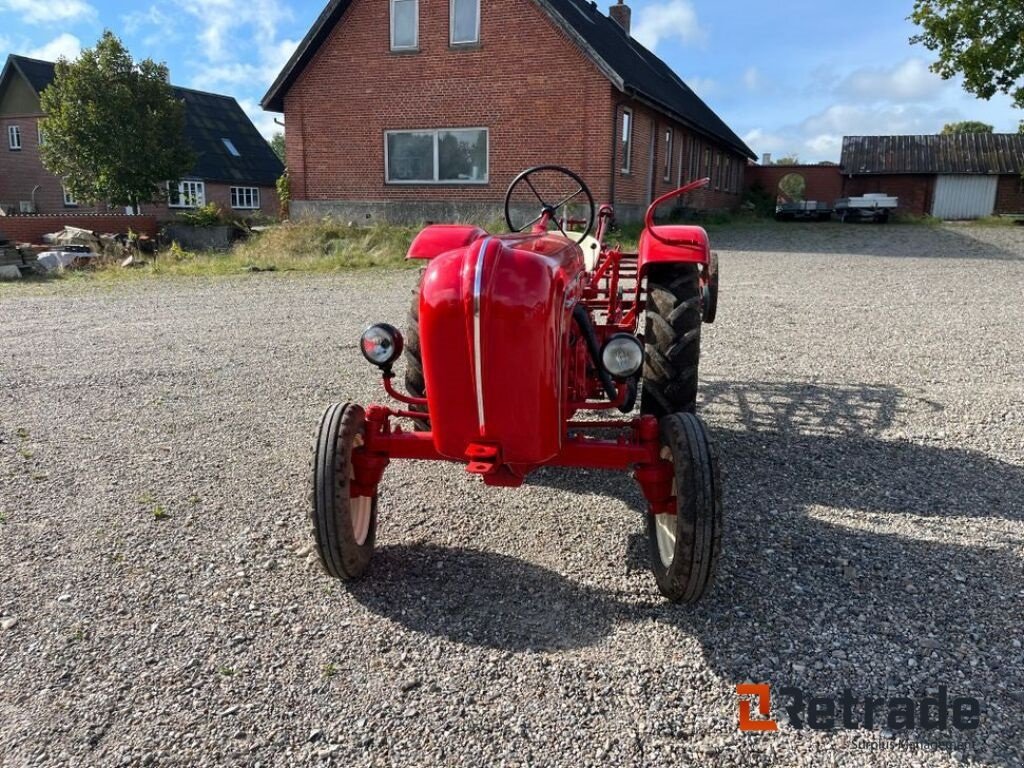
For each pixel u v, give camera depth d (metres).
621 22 28.34
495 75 17.69
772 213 32.56
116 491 4.07
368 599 3.03
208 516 3.77
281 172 39.28
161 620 2.88
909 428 4.84
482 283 2.59
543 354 2.66
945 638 2.70
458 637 2.77
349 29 18.59
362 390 5.96
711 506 2.65
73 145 23.08
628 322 4.53
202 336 8.18
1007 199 34.03
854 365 6.42
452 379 2.72
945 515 3.65
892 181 34.97
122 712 2.39
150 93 23.83
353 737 2.28
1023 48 23.09
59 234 17.19
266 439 4.88
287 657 2.66
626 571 3.20
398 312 9.41
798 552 3.30
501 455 2.79
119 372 6.63
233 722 2.35
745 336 7.65
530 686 2.49
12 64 31.97
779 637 2.72
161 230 19.56
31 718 2.37
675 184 23.06
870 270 12.96
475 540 3.50
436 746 2.24
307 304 10.22
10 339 8.20
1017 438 4.64
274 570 3.25
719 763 2.17
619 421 3.06
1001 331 7.77
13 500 3.96
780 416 5.10
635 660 2.62
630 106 18.33
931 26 24.55
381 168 19.05
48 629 2.82
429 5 17.83
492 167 18.12
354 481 3.12
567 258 3.19
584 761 2.18
